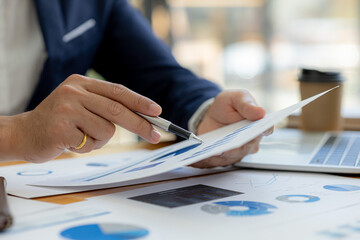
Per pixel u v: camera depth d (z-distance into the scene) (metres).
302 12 2.69
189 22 2.64
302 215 0.46
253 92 2.34
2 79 1.14
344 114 1.31
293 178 0.66
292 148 0.91
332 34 2.64
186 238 0.39
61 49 1.13
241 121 0.76
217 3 2.72
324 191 0.57
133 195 0.55
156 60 1.16
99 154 0.89
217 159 0.72
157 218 0.45
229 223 0.43
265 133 0.71
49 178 0.67
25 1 1.15
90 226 0.43
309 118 1.18
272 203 0.51
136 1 2.46
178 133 0.64
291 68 2.70
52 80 1.12
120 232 0.41
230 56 2.82
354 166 0.70
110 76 1.26
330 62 2.65
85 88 0.63
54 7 1.13
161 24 2.54
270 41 2.75
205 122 0.86
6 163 0.80
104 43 1.25
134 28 1.25
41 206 0.50
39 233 0.41
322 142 0.98
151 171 0.55
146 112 0.62
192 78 1.06
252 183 0.63
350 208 0.49
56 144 0.61
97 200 0.53
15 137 0.64
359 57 2.60
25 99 1.17
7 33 1.13
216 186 0.60
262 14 2.75
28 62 1.16
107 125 0.62
